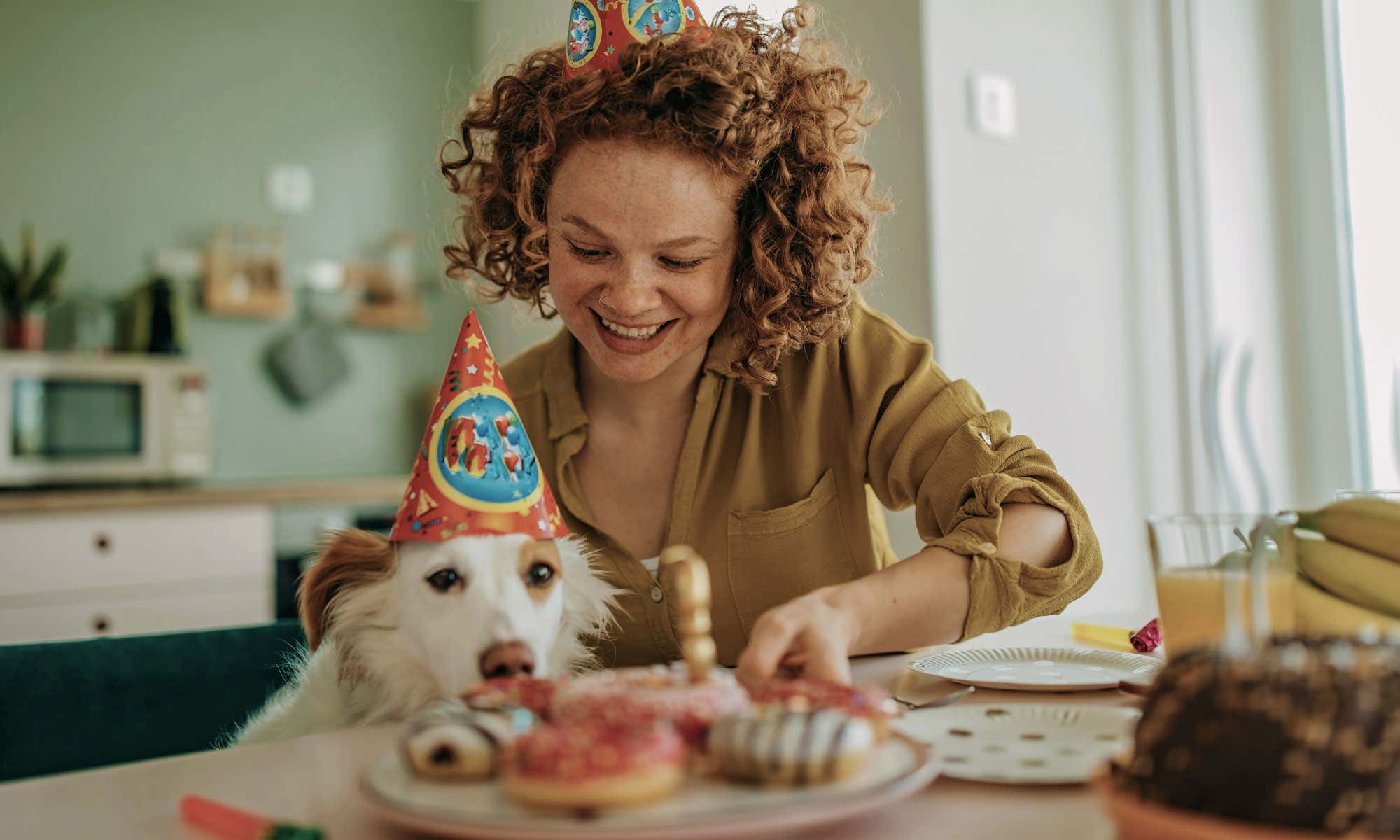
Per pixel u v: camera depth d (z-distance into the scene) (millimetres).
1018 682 747
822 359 1090
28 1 3291
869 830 455
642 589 1031
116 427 3043
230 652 1094
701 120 860
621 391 1062
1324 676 377
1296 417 1987
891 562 1205
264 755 633
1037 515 878
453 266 1127
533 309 1133
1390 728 369
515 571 757
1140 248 2033
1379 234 1848
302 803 527
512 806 430
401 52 3895
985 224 1860
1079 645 963
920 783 451
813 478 1082
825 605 713
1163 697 412
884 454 1049
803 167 958
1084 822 456
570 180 895
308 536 3463
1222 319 1962
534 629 750
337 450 3758
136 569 2750
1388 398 1838
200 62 3547
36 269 3248
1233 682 387
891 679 828
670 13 939
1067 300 1949
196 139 3533
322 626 828
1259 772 373
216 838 476
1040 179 1932
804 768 430
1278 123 2006
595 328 952
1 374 2854
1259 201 1999
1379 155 1842
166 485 3318
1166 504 2027
